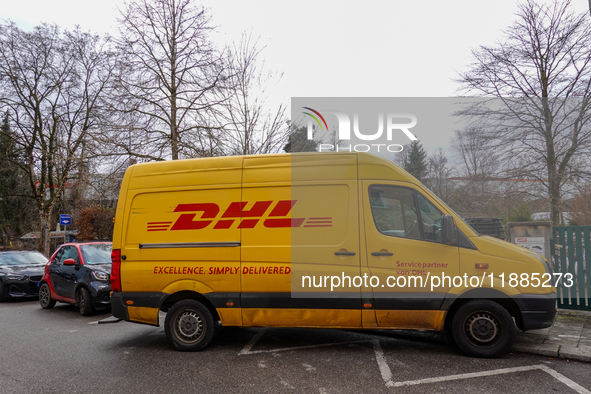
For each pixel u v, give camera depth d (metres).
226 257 5.64
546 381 4.42
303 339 6.35
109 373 4.95
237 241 5.64
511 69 16.28
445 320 5.57
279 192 5.64
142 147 15.34
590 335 5.91
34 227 35.12
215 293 5.64
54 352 5.99
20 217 36.75
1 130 23.47
